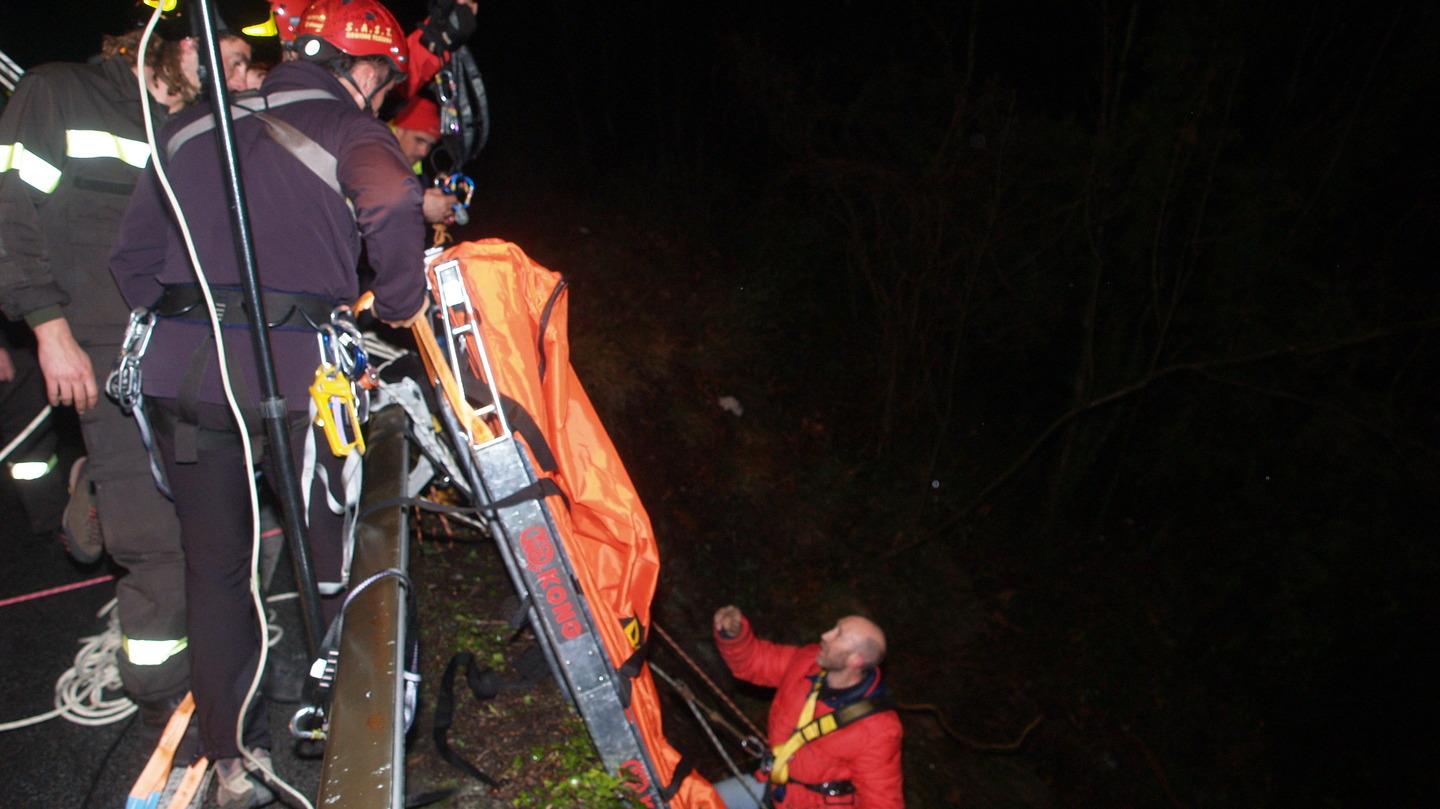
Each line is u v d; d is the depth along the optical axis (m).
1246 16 7.40
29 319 2.25
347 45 2.27
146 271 2.18
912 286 8.84
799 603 7.55
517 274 2.45
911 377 9.14
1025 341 9.12
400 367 2.88
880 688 3.77
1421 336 7.83
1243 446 8.87
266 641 2.07
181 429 2.14
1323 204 7.91
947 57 8.21
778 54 9.32
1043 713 7.75
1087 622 8.65
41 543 3.63
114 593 3.40
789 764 3.80
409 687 2.20
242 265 1.82
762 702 6.21
